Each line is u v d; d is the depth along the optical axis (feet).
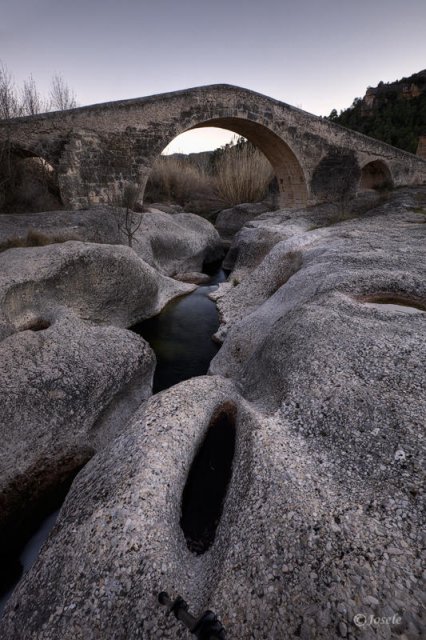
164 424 12.04
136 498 9.64
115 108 50.55
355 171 76.64
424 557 7.55
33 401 16.92
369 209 60.29
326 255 28.68
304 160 70.74
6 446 15.34
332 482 9.56
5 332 21.76
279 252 37.63
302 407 12.37
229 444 12.73
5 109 53.57
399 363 13.46
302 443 10.98
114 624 7.72
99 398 18.45
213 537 10.05
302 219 56.03
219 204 94.68
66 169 48.42
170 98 54.44
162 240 50.39
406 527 8.16
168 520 9.57
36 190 51.39
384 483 9.33
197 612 7.59
